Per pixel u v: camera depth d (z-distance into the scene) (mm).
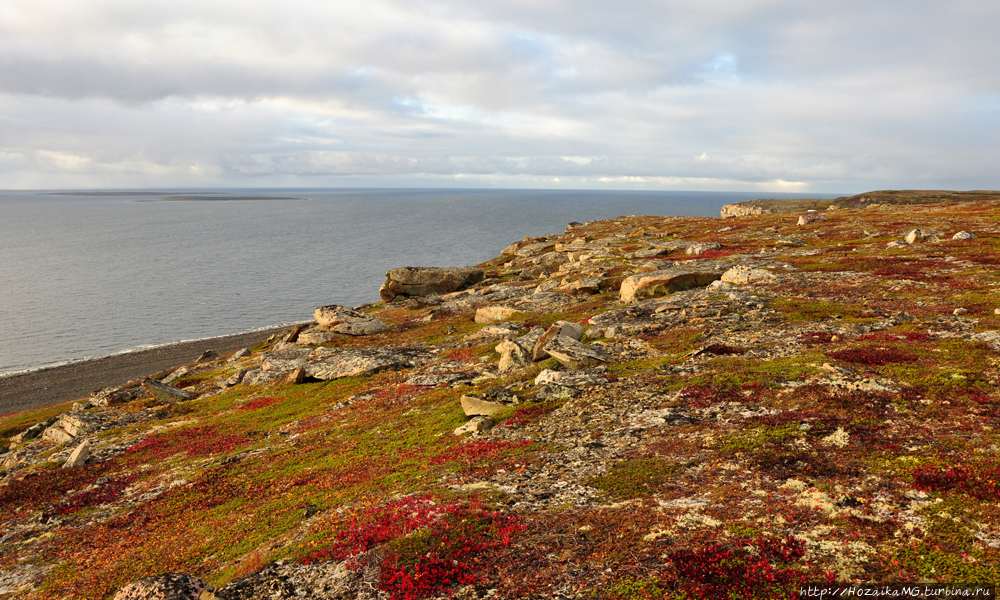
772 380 24875
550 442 23344
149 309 143625
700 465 18672
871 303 38719
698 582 12578
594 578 13359
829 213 123000
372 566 15039
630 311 46250
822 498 15312
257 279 186250
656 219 159750
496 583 13672
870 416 19906
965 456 16359
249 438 36969
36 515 27656
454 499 18719
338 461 27906
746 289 47250
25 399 82750
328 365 52062
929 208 109938
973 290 39281
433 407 34812
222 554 19281
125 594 13516
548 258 110438
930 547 12641
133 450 36656
